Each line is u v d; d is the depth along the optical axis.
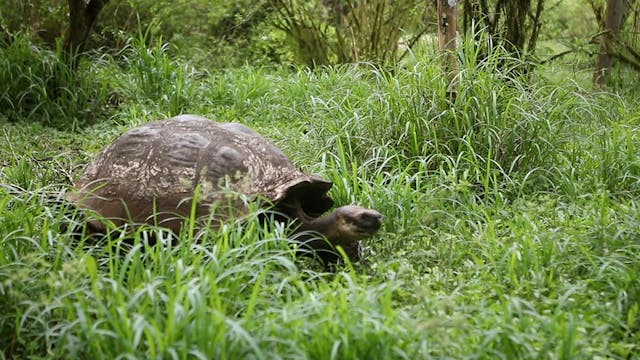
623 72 9.92
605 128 6.33
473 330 3.20
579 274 4.29
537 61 8.61
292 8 11.13
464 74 5.96
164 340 2.95
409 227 4.93
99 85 8.38
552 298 3.89
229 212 4.12
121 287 3.26
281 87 8.48
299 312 3.19
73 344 3.11
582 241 4.53
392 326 3.04
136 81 8.48
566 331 3.20
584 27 12.17
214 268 3.56
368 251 4.62
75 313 3.34
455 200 5.22
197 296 3.04
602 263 4.23
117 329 3.02
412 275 4.23
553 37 11.57
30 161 6.27
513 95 6.06
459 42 6.36
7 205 4.67
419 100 6.00
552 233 4.52
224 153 4.39
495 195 5.34
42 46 9.18
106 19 11.05
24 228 4.15
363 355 2.97
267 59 11.60
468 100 5.86
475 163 5.59
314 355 2.98
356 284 3.54
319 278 4.06
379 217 4.29
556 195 5.57
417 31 10.72
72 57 8.31
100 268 3.95
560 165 5.94
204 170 4.31
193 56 11.66
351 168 5.78
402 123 5.97
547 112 6.04
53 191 5.00
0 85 8.09
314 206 4.66
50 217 4.15
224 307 3.23
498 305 3.70
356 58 10.68
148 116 7.67
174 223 4.23
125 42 10.90
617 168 5.80
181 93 8.20
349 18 10.72
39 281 3.55
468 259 4.53
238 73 9.45
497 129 5.85
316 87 8.09
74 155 6.76
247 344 2.99
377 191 5.05
